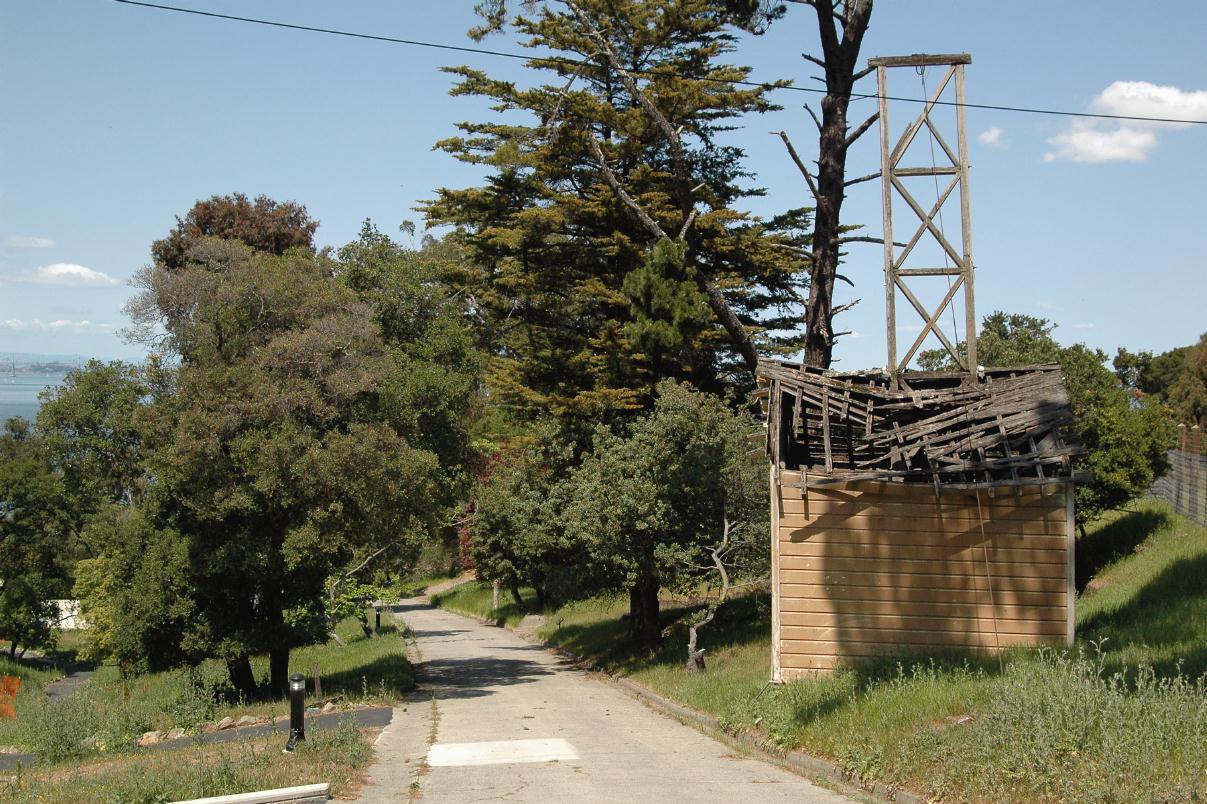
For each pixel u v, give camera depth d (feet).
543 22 88.89
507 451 115.03
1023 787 27.53
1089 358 70.79
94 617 134.62
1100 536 73.61
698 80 84.12
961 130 55.11
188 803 31.63
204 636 73.20
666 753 43.42
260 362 69.56
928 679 42.37
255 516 71.87
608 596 90.43
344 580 110.63
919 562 52.80
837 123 67.51
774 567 53.83
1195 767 25.95
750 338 85.66
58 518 163.53
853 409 54.08
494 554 148.25
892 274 54.80
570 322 96.22
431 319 89.15
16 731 63.98
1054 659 42.55
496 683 81.82
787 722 42.11
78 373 150.20
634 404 85.76
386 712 59.67
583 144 86.94
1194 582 54.39
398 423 76.54
